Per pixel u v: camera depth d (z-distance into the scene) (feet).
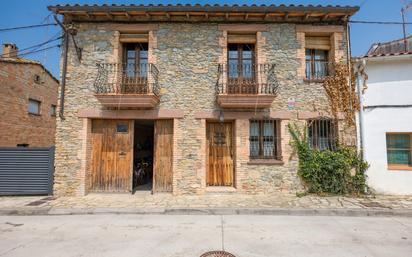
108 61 27.61
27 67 41.27
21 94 40.01
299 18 28.04
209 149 28.32
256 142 27.99
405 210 20.74
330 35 28.68
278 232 16.39
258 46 27.86
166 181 27.53
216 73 27.73
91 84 27.43
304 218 19.77
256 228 17.20
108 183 27.50
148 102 25.64
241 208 21.45
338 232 16.42
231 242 14.67
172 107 27.35
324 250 13.57
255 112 27.27
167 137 27.94
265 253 13.17
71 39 27.94
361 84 27.50
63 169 26.58
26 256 12.93
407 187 26.25
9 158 26.96
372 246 14.14
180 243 14.52
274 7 26.16
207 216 20.36
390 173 26.53
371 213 20.63
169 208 21.59
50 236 15.81
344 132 27.35
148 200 24.52
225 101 25.80
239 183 26.66
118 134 28.02
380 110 27.04
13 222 18.86
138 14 27.30
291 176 26.86
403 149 27.48
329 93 27.58
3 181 26.66
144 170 34.58
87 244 14.46
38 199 25.11
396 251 13.48
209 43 27.99
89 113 27.04
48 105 46.78
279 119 27.58
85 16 27.73
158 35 27.96
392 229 17.06
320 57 29.30
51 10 26.37
